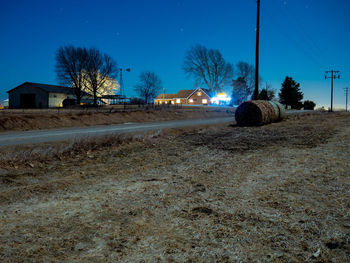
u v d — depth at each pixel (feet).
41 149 23.47
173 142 30.91
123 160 21.48
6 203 11.59
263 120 50.08
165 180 15.24
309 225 9.14
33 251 7.57
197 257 7.28
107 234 8.63
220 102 208.23
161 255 7.38
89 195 12.66
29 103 161.68
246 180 14.75
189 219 9.79
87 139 28.22
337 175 14.96
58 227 9.16
